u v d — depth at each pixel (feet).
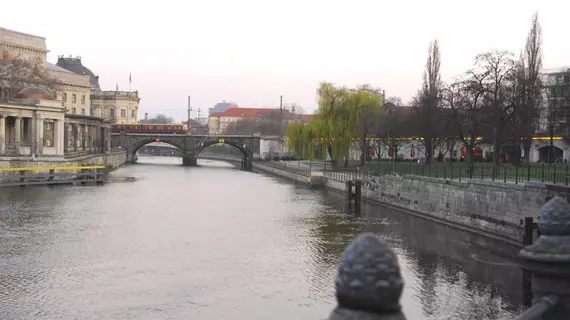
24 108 301.43
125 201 221.05
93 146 440.04
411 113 318.86
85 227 159.43
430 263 120.98
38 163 295.28
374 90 366.63
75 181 291.38
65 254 125.59
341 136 307.99
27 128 341.41
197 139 522.47
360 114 308.60
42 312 87.71
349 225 171.63
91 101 637.30
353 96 312.50
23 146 311.06
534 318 18.75
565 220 19.94
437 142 311.27
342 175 282.15
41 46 469.57
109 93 649.20
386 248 13.97
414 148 379.55
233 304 93.66
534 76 229.25
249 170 468.34
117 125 528.22
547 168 199.31
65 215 180.04
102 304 92.07
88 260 120.57
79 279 106.01
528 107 214.48
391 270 13.65
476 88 212.23
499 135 207.82
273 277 110.42
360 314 13.66
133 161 533.55
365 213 199.31
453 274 112.06
